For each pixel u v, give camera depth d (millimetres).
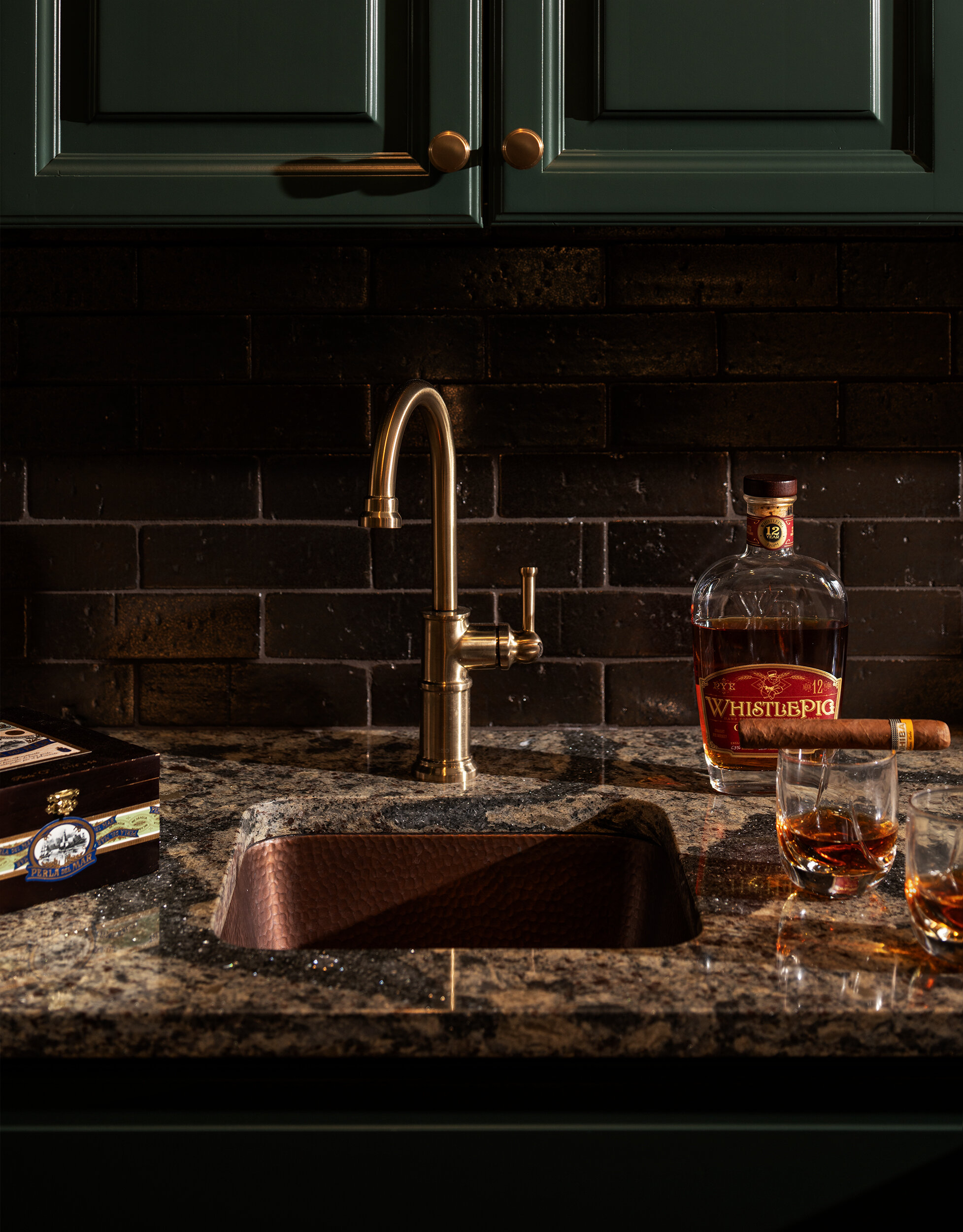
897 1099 650
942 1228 637
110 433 1201
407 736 1210
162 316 1188
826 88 880
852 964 675
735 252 1175
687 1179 639
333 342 1191
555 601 1228
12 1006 620
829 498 1207
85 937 713
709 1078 658
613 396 1197
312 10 875
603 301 1185
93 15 876
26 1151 635
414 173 886
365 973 666
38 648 1227
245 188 886
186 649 1229
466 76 876
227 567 1223
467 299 1185
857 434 1195
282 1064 655
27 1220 641
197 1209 641
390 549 1221
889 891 793
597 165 884
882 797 770
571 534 1217
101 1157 637
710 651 1013
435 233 1150
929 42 876
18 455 1204
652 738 1202
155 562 1220
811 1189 638
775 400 1193
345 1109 652
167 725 1241
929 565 1213
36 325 1184
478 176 888
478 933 1003
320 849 1002
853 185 884
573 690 1237
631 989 643
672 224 907
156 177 886
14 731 875
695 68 879
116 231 1155
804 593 1005
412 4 878
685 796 1010
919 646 1221
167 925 730
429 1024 618
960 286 1175
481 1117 647
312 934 995
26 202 887
